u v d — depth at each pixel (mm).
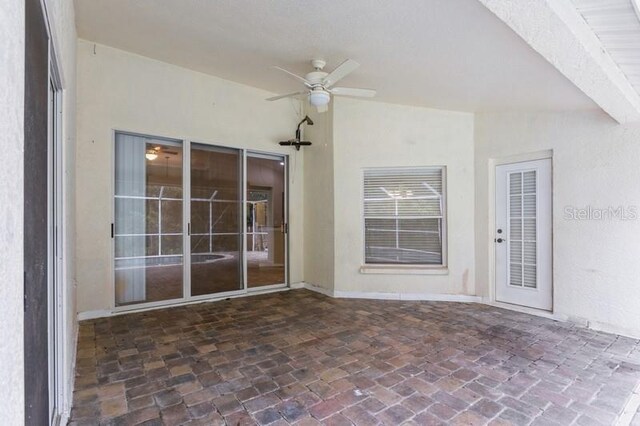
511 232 4414
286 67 4125
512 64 2998
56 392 1919
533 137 4105
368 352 3037
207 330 3596
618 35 2271
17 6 767
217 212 4922
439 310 4324
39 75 1279
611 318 3498
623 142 3420
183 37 3602
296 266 5707
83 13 3213
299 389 2408
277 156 5602
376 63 3461
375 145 5004
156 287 4438
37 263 1190
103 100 4023
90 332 3502
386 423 2023
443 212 4879
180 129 4559
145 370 2686
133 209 4289
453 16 2457
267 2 2682
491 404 2221
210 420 2051
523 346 3162
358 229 5055
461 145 4754
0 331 642
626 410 2160
